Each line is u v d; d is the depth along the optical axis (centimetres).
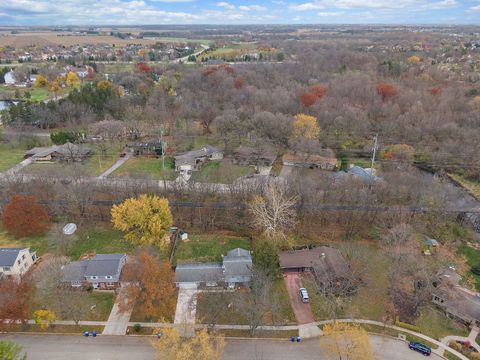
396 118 14225
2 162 11888
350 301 6712
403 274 7088
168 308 6216
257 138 13025
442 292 6675
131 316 6303
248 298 6512
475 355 5647
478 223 9081
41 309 6225
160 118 15075
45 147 12950
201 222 8988
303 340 5953
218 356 5153
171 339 4950
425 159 11756
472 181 11331
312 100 15662
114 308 6469
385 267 7644
